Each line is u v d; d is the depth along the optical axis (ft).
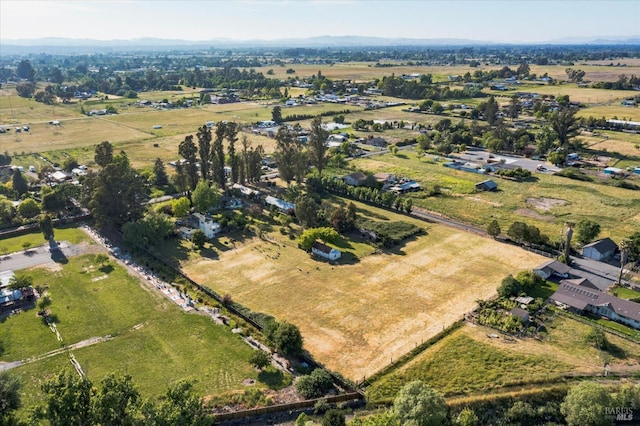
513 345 226.79
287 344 217.97
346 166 556.10
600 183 486.79
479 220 395.14
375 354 223.30
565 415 184.65
